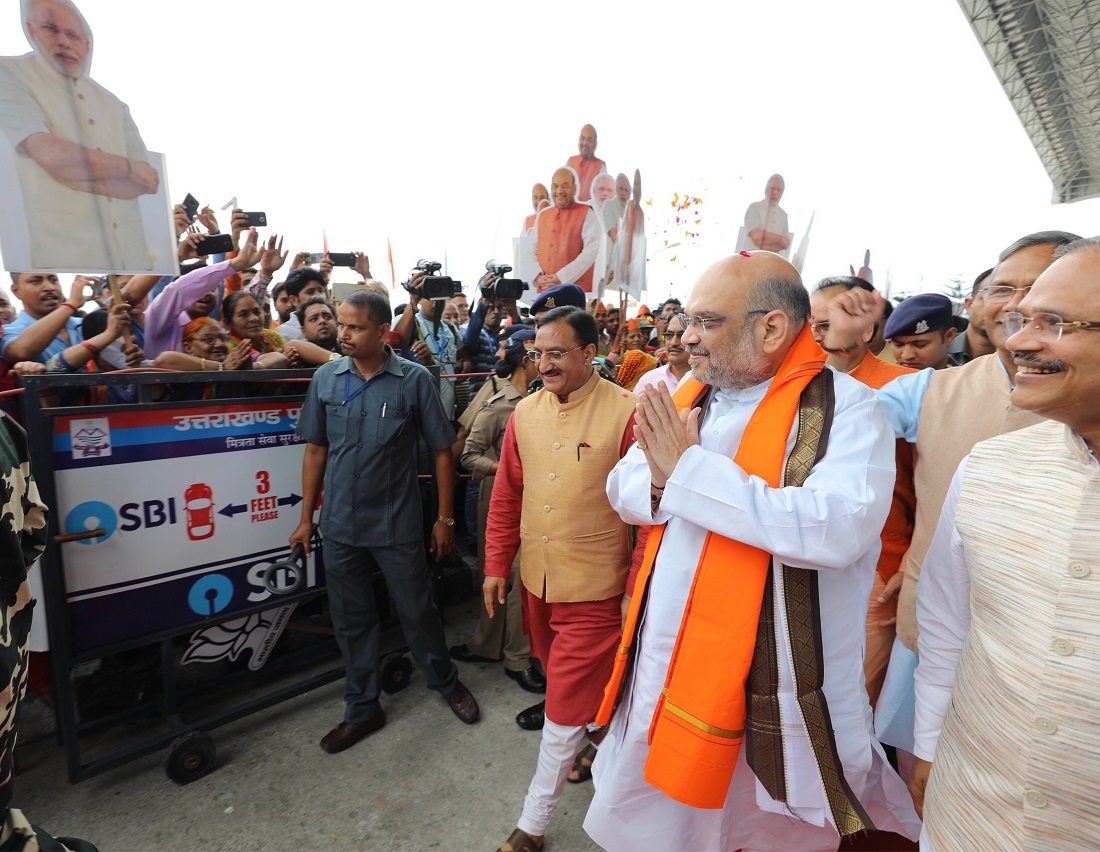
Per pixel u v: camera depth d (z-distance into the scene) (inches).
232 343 121.1
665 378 104.6
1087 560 32.8
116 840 77.7
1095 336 30.9
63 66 76.9
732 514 45.0
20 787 86.4
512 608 113.4
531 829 74.0
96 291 121.7
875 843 66.1
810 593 46.8
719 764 47.3
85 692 95.5
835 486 45.6
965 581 45.9
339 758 93.6
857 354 83.5
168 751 85.8
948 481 64.4
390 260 196.9
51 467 77.1
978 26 521.0
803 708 46.6
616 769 55.6
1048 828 34.5
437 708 106.8
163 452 87.0
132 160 83.4
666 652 52.2
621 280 184.1
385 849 77.0
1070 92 639.8
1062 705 33.2
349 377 95.7
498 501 86.5
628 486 56.9
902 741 68.2
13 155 74.5
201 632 94.7
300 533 99.8
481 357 179.3
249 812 82.7
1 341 94.5
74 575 80.4
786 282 49.5
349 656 97.7
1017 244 60.7
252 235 112.7
